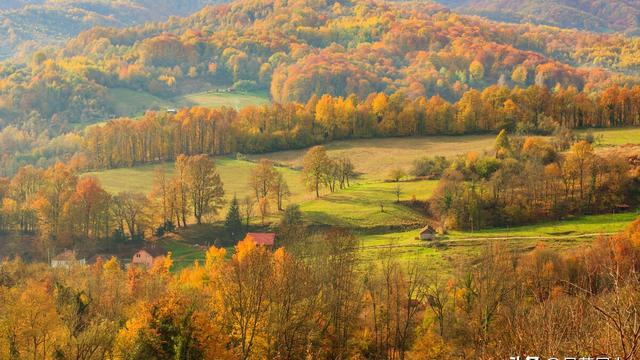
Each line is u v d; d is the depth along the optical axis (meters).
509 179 145.62
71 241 143.62
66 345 57.31
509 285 76.25
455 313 77.06
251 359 63.44
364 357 72.25
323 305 71.62
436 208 140.25
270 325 63.69
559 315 26.52
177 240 143.50
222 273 70.88
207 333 58.88
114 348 58.81
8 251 142.25
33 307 61.97
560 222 133.12
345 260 78.44
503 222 134.12
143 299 76.44
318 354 67.69
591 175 142.75
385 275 85.44
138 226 145.88
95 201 145.50
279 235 132.38
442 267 106.69
